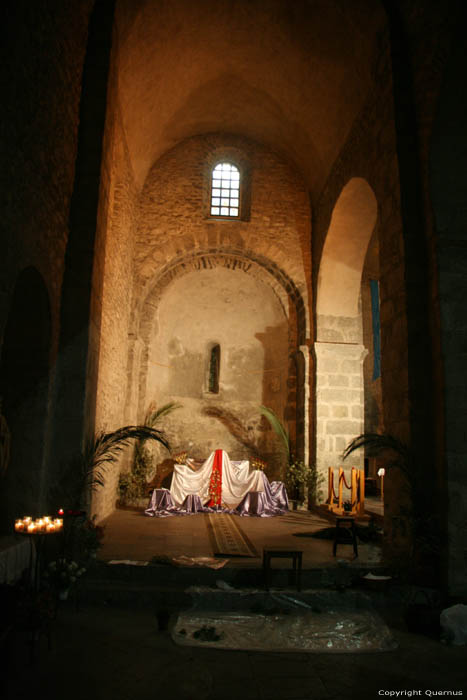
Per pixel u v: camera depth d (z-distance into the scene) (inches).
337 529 275.0
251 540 307.4
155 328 534.3
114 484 419.5
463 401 235.5
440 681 157.9
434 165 257.1
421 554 234.4
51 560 231.8
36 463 231.9
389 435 262.7
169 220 508.4
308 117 438.9
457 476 230.4
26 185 199.2
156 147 495.8
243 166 538.0
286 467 506.6
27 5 189.3
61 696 139.5
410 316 255.0
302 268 508.7
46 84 217.3
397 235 270.2
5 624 142.1
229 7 370.3
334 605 221.1
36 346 239.0
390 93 288.0
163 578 233.3
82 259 260.7
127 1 302.5
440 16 253.0
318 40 361.7
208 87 462.6
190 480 432.8
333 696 146.3
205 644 176.7
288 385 514.9
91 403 264.7
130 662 162.1
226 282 563.8
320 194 483.5
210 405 575.5
